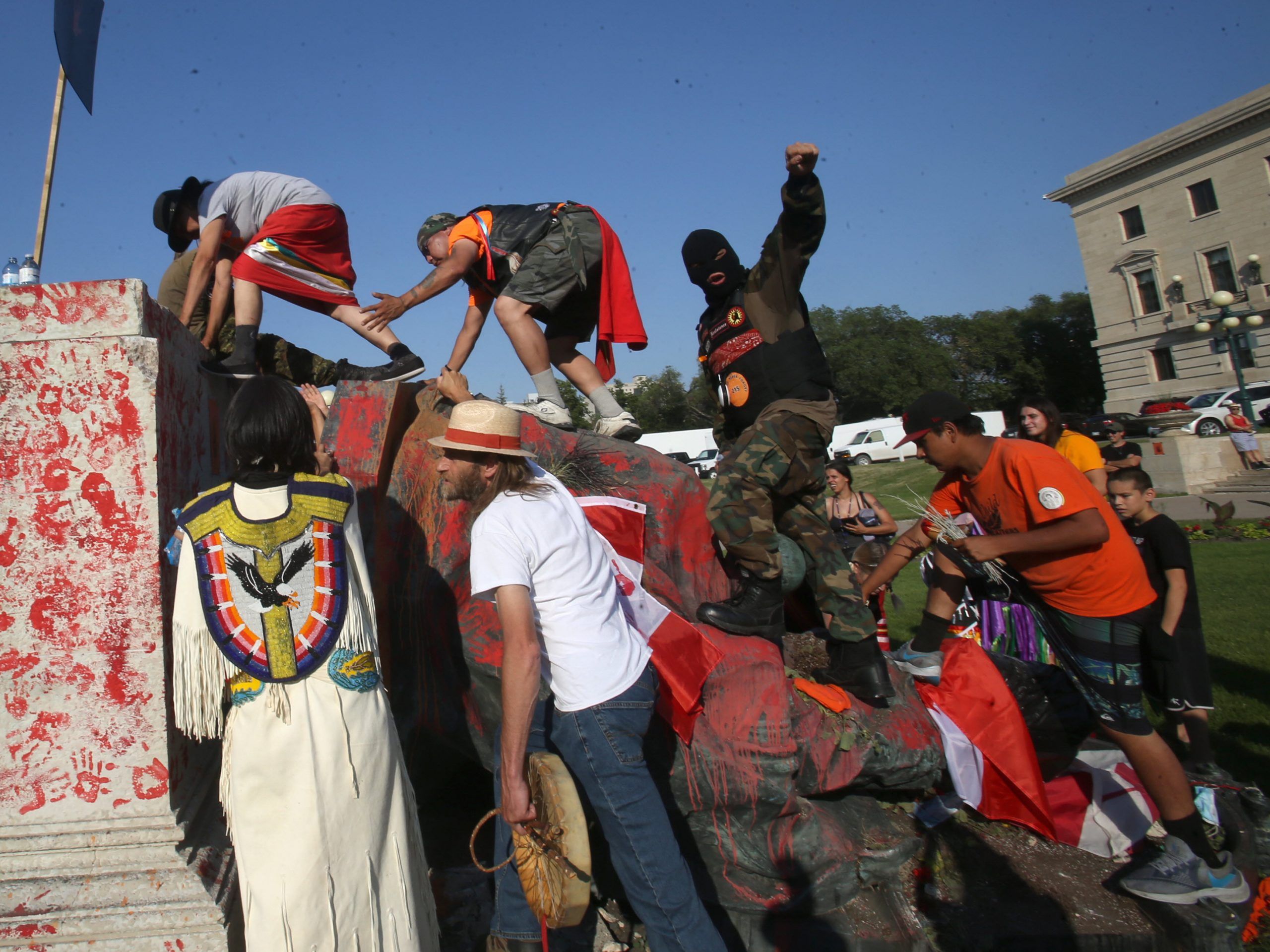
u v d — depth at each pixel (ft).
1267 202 122.72
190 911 8.04
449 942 9.89
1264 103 120.37
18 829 8.23
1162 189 136.15
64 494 8.34
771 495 11.55
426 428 11.81
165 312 9.41
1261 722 15.92
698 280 12.16
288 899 7.18
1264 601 26.48
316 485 8.04
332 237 13.32
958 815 12.00
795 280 11.20
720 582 12.06
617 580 9.66
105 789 8.35
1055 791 11.80
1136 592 10.55
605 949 9.71
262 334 14.06
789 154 9.82
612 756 8.21
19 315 8.34
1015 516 11.01
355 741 7.64
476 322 14.10
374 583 11.19
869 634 11.44
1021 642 16.60
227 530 7.66
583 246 12.28
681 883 8.10
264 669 7.50
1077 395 199.72
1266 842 11.18
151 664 8.40
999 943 9.53
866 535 19.86
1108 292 146.72
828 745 10.43
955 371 207.92
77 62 11.58
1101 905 10.16
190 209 12.93
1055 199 152.05
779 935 9.68
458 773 13.84
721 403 12.22
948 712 11.55
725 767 9.76
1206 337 131.75
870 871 10.28
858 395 214.48
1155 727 16.51
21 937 7.89
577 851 7.99
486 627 10.34
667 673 9.39
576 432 12.30
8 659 8.27
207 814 9.11
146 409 8.47
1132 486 13.64
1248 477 61.41
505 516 8.27
